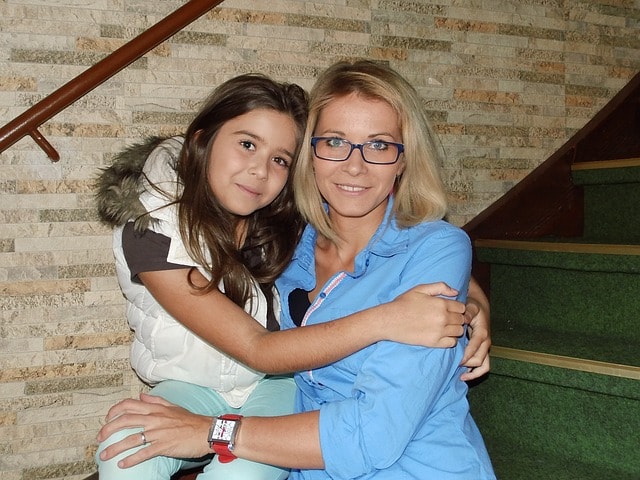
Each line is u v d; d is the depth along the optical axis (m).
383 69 1.48
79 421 2.00
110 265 2.00
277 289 1.67
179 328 1.60
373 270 1.49
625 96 2.71
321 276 1.63
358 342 1.33
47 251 1.94
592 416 1.77
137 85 2.00
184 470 1.94
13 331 1.92
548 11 2.55
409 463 1.37
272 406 1.64
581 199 2.62
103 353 2.01
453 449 1.38
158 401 1.49
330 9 2.21
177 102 2.04
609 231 2.52
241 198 1.55
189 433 1.42
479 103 2.46
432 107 2.38
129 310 1.68
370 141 1.45
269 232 1.67
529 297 2.28
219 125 1.54
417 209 1.52
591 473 1.73
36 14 1.90
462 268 1.42
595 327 2.10
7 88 1.88
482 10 2.44
